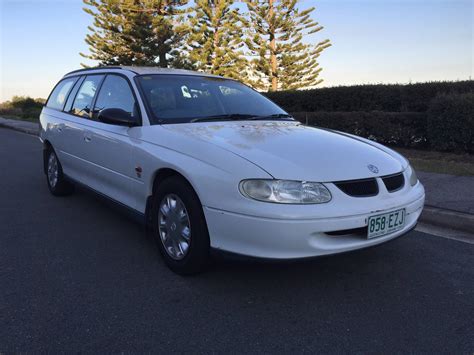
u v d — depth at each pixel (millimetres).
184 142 3289
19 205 5488
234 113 4219
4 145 12273
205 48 26312
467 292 3207
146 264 3645
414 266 3672
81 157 4828
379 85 12297
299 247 2744
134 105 3977
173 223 3371
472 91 9906
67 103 5488
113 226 4656
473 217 4605
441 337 2607
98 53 29859
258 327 2701
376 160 3258
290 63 26828
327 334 2631
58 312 2855
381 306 2982
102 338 2566
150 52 25719
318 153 3105
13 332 2617
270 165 2842
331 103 13438
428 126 9281
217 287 3223
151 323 2732
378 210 2949
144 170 3586
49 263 3662
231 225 2852
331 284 3305
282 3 25188
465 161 8289
